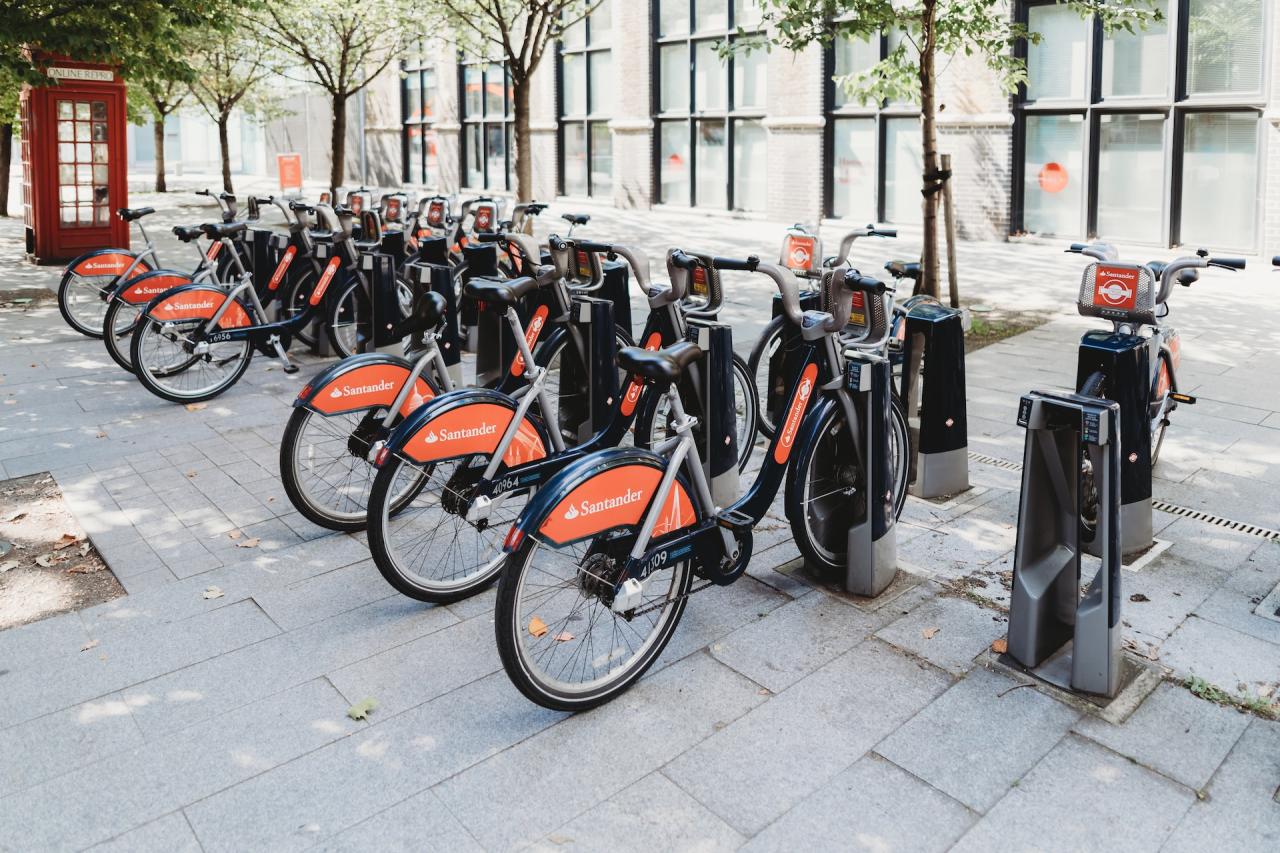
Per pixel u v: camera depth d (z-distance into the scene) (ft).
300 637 12.51
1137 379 14.26
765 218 60.23
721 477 15.25
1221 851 8.67
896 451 14.99
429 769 9.91
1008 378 25.09
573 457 14.14
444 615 13.10
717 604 13.25
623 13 65.46
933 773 9.75
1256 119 42.29
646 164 66.33
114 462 19.08
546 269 18.22
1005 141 48.57
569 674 11.28
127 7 38.45
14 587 13.96
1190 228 44.86
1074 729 10.42
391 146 91.81
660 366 10.80
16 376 25.48
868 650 12.04
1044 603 11.47
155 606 13.33
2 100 54.13
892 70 27.07
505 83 76.07
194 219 67.92
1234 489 17.20
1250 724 10.50
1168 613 12.85
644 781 9.69
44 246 44.39
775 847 8.77
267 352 23.61
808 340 13.30
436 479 15.46
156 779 9.77
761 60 59.52
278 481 18.03
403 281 26.32
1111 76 45.68
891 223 55.06
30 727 10.64
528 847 8.80
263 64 70.79
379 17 52.29
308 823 9.14
